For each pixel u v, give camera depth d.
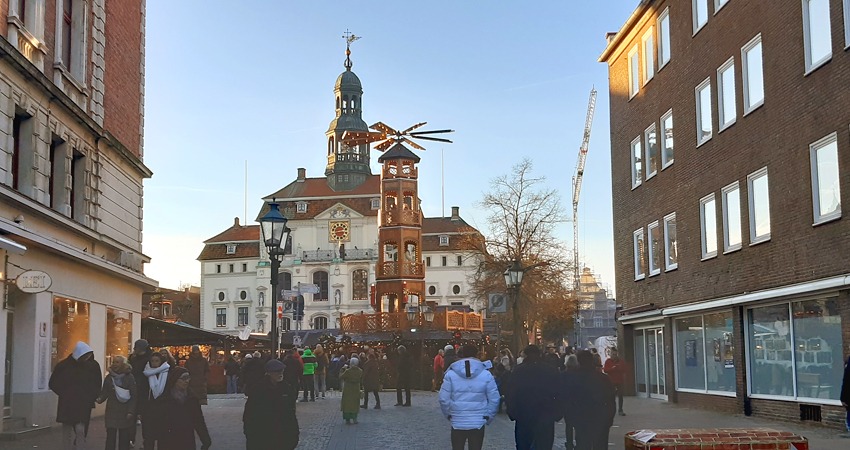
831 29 19.69
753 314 24.14
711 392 27.00
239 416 26.98
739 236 24.77
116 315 28.92
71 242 24.62
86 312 25.66
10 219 20.11
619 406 24.72
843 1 19.19
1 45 19.19
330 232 127.19
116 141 28.36
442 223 130.88
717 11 26.03
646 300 32.66
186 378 11.93
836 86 19.52
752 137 23.77
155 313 70.94
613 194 36.47
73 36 25.84
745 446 7.71
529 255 60.47
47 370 22.20
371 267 125.56
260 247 132.12
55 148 24.45
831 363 20.19
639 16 32.66
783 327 22.45
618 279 35.91
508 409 12.35
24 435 20.02
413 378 49.12
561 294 62.56
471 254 66.44
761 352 23.67
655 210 31.61
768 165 22.81
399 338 49.91
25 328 21.36
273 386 11.26
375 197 127.75
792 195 21.52
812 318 21.02
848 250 19.02
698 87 27.58
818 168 20.41
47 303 22.27
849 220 18.97
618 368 24.75
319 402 35.34
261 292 129.62
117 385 13.96
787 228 21.77
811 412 21.06
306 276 127.00
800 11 20.97
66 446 14.98
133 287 31.12
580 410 13.05
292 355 27.45
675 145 29.59
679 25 29.09
